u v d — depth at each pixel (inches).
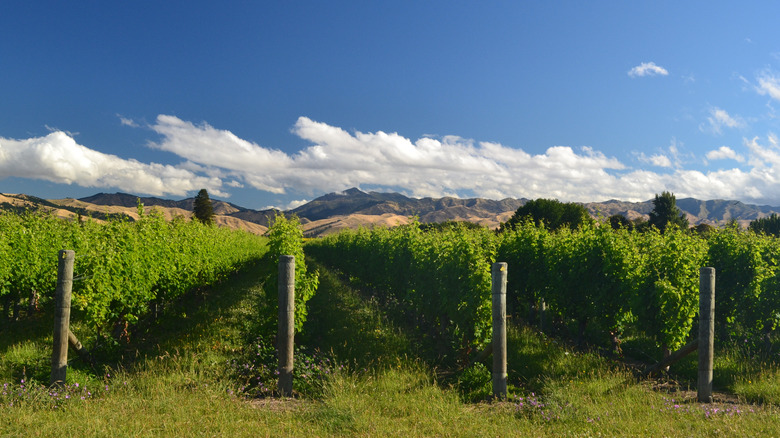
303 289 419.2
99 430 202.8
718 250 488.7
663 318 364.5
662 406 264.5
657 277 380.8
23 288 500.4
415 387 304.8
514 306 645.9
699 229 1940.2
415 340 464.1
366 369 332.5
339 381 293.4
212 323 484.7
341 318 532.1
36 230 597.0
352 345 413.4
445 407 262.7
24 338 407.8
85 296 353.4
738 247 474.3
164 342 422.3
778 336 476.7
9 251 491.8
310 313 573.6
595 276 452.8
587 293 456.4
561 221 2070.6
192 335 434.6
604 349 457.1
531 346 412.5
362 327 480.1
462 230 484.1
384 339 430.9
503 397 294.8
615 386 306.7
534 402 265.0
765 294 443.8
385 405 266.5
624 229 540.7
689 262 372.2
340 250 1220.5
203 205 3326.8
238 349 388.8
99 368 334.6
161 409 243.1
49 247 560.7
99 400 255.8
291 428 219.8
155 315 546.3
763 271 455.5
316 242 2082.9
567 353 383.2
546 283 546.0
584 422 235.5
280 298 293.3
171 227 718.5
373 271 800.9
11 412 226.1
